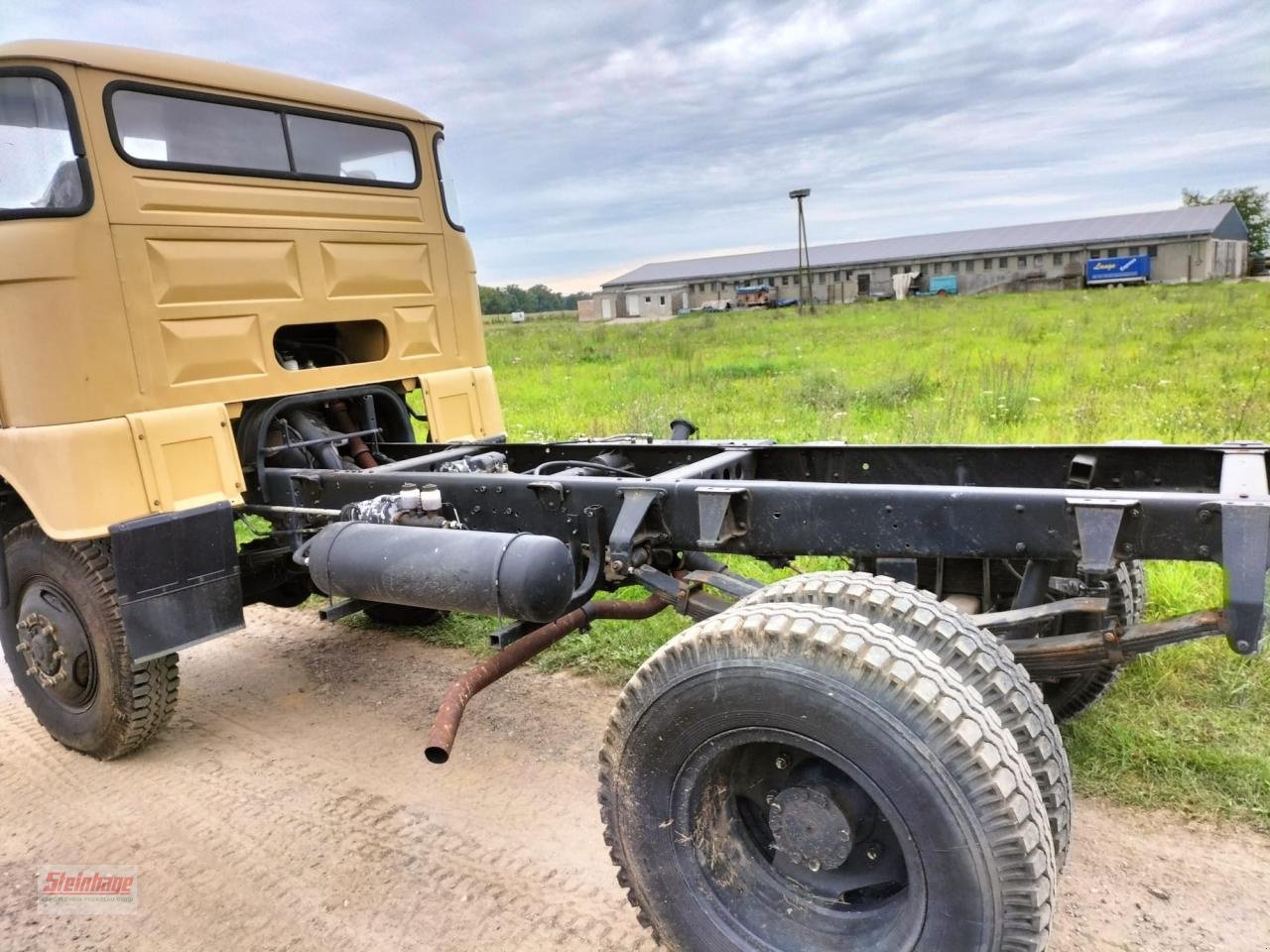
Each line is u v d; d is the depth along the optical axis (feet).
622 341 97.19
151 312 13.24
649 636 16.96
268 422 14.80
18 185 12.70
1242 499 8.09
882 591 8.70
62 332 12.42
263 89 14.56
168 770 14.17
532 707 15.31
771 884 8.61
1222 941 9.21
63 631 14.28
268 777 13.74
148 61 13.19
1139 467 11.57
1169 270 201.05
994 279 217.97
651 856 8.70
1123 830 10.90
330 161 15.84
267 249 14.65
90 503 12.53
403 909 10.63
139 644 12.79
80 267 12.45
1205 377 36.68
